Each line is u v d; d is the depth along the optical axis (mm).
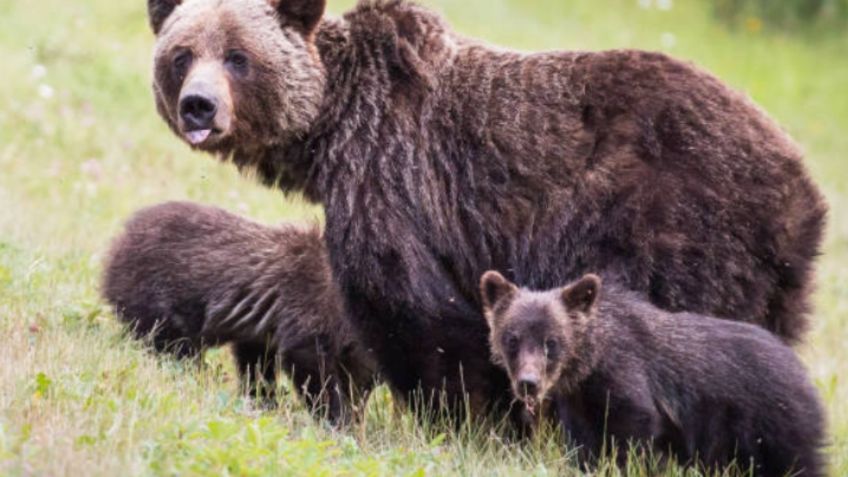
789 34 51531
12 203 21734
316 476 10414
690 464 12773
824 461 12656
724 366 12516
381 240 13219
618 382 12344
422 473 10992
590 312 12414
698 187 12992
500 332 12609
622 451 12328
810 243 13328
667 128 13188
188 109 13164
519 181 13406
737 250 13000
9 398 11523
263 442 10906
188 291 15320
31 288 15898
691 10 51688
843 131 43469
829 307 23062
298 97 13594
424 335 13336
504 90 13609
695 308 13023
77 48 33406
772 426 12461
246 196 24828
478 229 13523
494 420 13680
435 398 13484
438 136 13570
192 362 15023
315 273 14812
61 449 10133
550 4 48438
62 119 28219
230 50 13461
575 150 13328
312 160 13820
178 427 11039
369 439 13219
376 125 13508
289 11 13773
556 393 12641
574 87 13531
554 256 13328
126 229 15875
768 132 13391
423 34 13922
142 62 33938
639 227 12992
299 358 14836
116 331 15164
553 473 12156
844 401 16219
